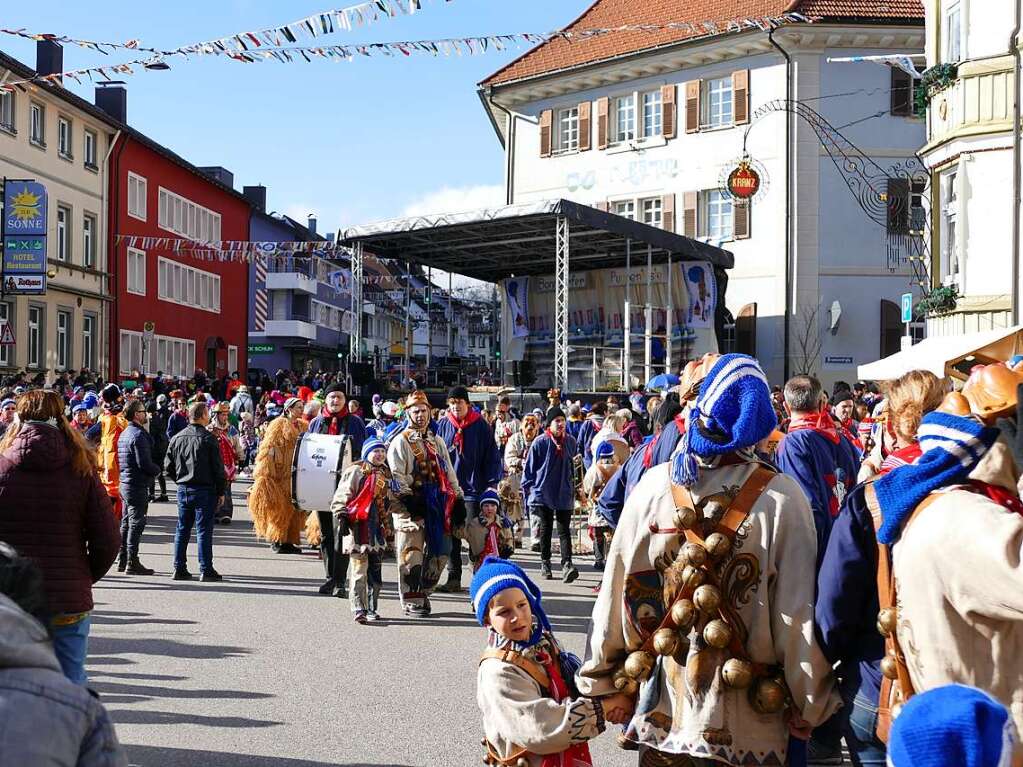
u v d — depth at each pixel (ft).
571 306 118.21
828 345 122.01
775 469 11.78
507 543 38.34
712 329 109.60
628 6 139.74
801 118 121.29
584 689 12.03
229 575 41.45
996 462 9.89
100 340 143.23
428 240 98.68
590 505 42.88
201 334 177.06
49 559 18.02
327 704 23.13
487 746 13.23
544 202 85.10
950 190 69.82
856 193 121.70
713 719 11.18
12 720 6.81
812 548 11.45
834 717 12.04
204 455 39.99
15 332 121.39
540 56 140.26
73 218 136.26
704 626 11.23
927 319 72.90
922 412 15.65
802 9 119.85
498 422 70.33
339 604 35.55
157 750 19.93
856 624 11.13
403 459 32.83
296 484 36.94
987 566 9.14
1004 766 5.83
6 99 120.47
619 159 133.49
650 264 105.70
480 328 212.43
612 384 109.81
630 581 11.81
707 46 125.18
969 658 9.50
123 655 27.73
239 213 193.67
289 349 228.02
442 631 31.09
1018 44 63.77
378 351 135.23
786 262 122.31
